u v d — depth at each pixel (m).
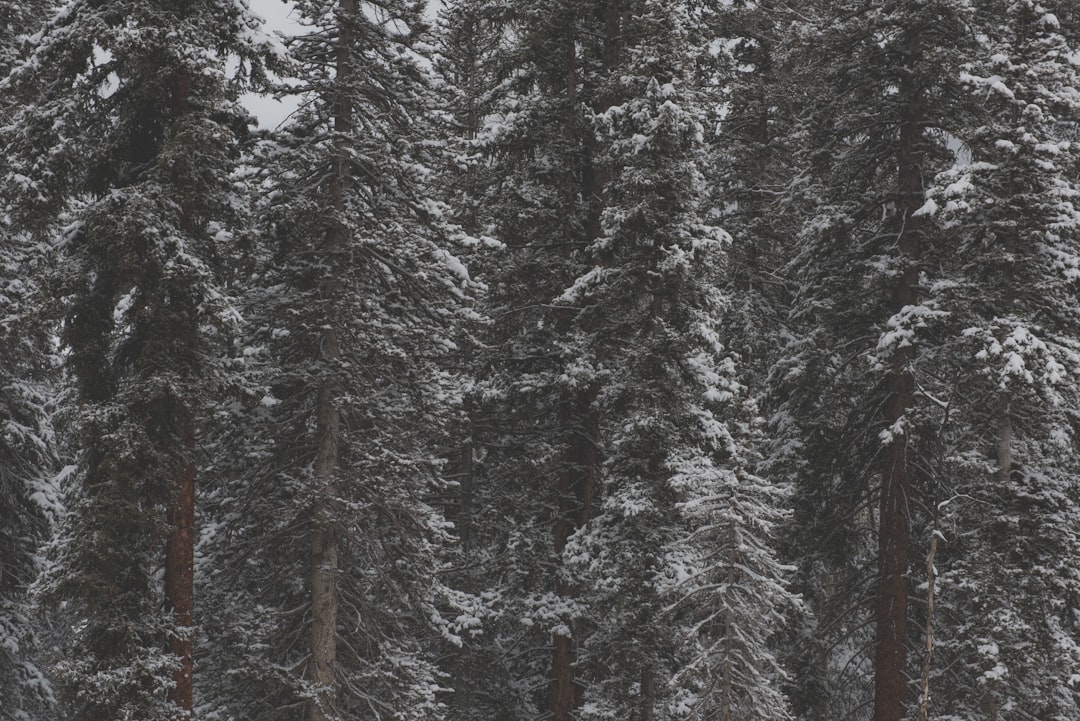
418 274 25.86
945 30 33.00
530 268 32.69
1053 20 30.19
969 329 29.11
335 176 25.59
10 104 23.11
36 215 21.53
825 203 34.94
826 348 35.69
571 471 32.84
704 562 26.00
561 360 32.62
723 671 23.70
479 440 34.69
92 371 21.94
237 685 25.20
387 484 25.88
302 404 26.77
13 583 30.38
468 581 34.75
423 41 26.67
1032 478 30.31
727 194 40.69
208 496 26.42
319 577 25.33
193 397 21.47
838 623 35.72
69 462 32.81
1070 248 30.52
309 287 26.39
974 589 28.84
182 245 21.11
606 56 33.59
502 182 33.25
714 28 38.56
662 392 28.92
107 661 20.64
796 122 39.94
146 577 21.75
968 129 31.22
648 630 27.83
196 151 21.72
